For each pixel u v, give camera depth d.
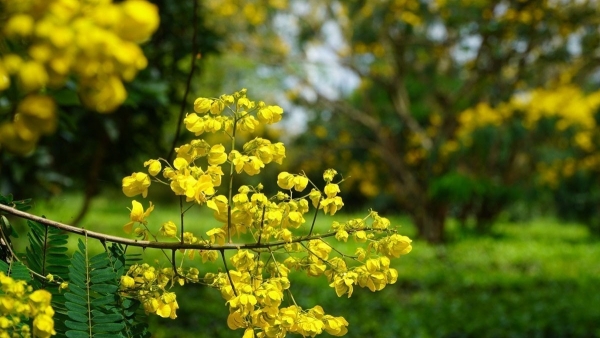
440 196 11.62
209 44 4.37
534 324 6.53
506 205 15.38
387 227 1.31
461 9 10.95
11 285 0.93
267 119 1.34
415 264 10.48
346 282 1.27
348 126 15.61
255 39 12.58
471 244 13.03
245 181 15.10
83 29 0.53
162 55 4.21
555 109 11.80
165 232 1.32
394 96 13.11
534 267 10.69
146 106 4.50
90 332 1.16
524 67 12.11
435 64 12.73
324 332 6.18
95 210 14.50
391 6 11.47
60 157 4.83
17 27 0.54
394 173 13.62
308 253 1.33
